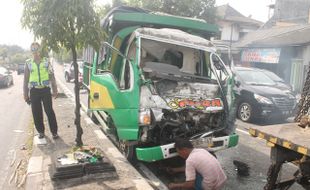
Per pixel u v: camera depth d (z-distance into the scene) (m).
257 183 6.11
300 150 3.95
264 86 12.27
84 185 5.12
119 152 6.92
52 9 5.08
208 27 8.07
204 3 27.52
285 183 4.77
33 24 5.21
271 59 24.05
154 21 7.56
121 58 7.48
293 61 22.19
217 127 6.70
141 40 6.94
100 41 5.49
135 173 5.74
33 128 9.31
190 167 4.58
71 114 10.71
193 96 6.60
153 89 6.29
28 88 7.33
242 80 12.47
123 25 7.62
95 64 8.13
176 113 6.34
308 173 4.22
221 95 6.76
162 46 7.23
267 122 11.93
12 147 7.86
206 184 4.54
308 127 4.80
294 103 11.65
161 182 6.02
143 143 6.42
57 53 5.54
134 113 6.19
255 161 7.35
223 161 7.32
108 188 5.04
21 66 43.28
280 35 25.58
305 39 21.83
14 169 6.43
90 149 5.64
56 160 5.38
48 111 7.42
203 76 7.46
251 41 28.50
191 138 6.26
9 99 16.88
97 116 8.82
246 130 10.42
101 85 7.38
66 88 20.30
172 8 26.58
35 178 5.44
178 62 7.60
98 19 5.37
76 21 5.23
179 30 7.69
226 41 38.88
